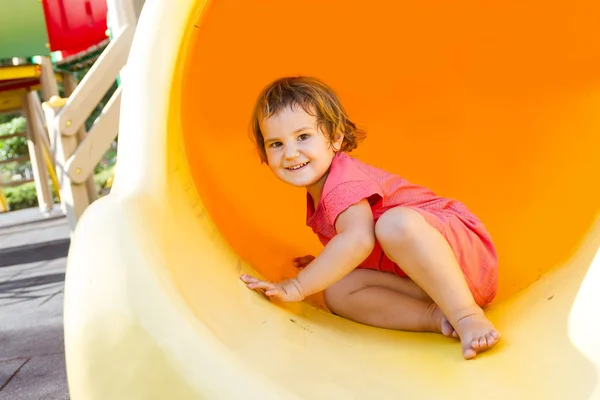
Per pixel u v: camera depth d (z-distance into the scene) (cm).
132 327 102
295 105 159
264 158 173
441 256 141
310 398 104
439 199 163
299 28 221
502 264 180
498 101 215
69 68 725
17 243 708
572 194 187
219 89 210
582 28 195
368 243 147
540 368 118
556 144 199
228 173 199
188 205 148
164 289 105
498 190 203
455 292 140
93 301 105
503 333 140
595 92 196
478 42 217
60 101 392
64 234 732
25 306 368
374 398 113
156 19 146
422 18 221
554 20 200
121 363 100
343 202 150
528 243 183
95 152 354
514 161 206
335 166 159
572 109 199
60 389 213
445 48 222
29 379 227
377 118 227
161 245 118
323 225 164
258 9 211
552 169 196
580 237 173
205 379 96
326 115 163
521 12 207
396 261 144
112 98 358
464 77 221
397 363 131
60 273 483
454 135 219
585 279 133
